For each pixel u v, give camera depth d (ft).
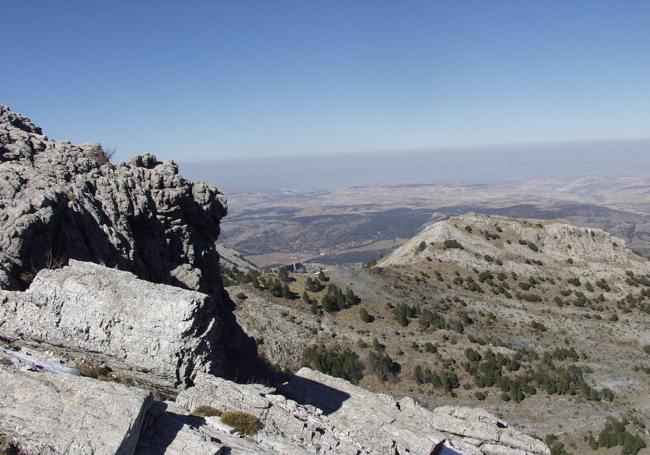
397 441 96.12
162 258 134.00
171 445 57.41
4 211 92.84
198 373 77.87
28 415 51.75
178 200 142.72
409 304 387.96
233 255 576.20
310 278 405.18
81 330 77.15
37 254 92.53
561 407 275.80
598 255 537.65
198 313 78.23
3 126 138.21
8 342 75.56
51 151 132.16
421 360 309.42
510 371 308.81
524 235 551.59
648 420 278.05
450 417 114.93
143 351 76.33
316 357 289.12
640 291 485.97
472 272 481.05
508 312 412.98
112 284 80.69
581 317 424.46
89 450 49.85
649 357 367.66
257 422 71.67
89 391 56.29
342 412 101.96
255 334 300.20
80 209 108.17
